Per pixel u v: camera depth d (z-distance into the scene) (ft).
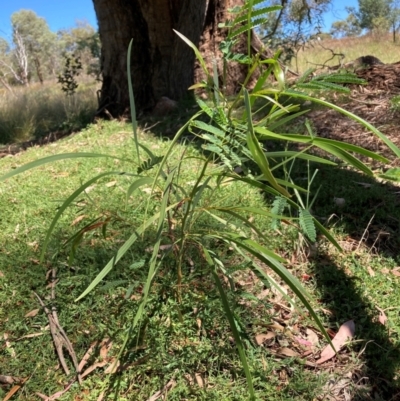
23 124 28.43
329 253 8.75
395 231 9.41
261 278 6.31
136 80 21.56
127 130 18.10
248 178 4.71
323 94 17.95
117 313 6.91
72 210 10.18
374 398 6.22
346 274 8.20
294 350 6.82
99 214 9.73
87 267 8.11
